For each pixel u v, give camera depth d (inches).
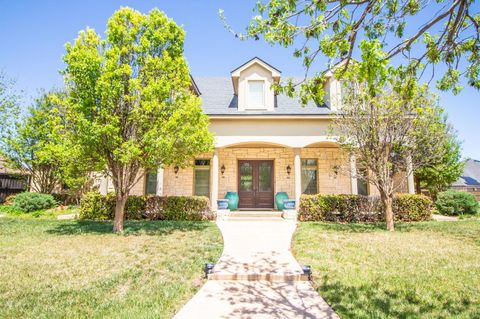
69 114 318.7
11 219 455.8
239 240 319.6
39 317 135.1
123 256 243.4
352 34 131.6
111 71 313.4
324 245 283.6
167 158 351.6
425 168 717.9
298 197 508.4
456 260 229.1
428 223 424.5
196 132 347.6
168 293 166.9
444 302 151.9
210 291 176.4
